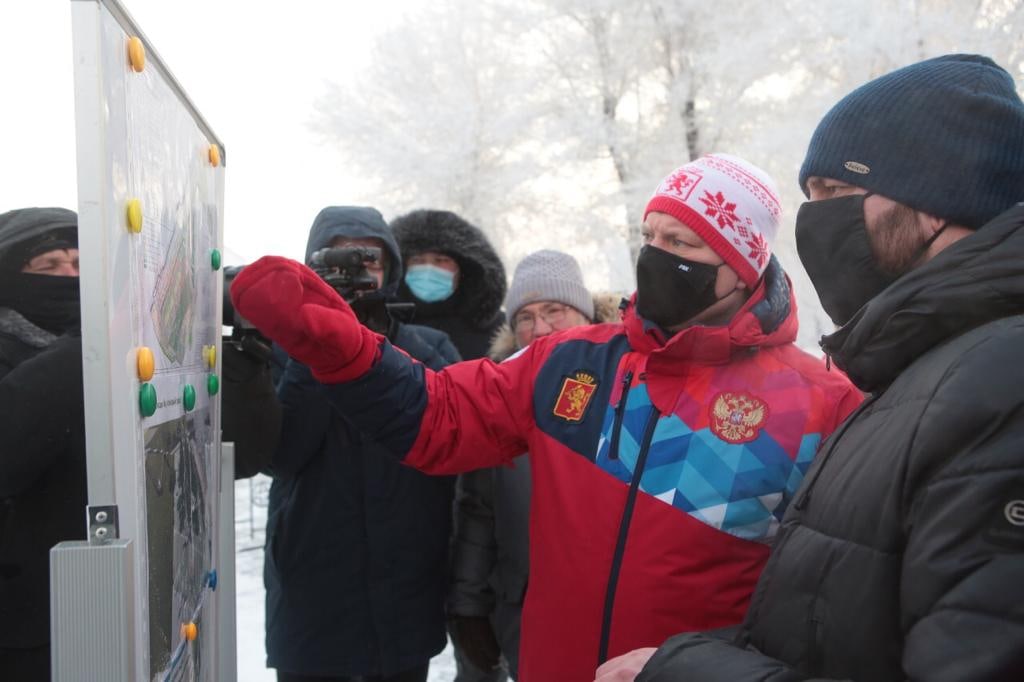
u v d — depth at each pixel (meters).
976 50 7.38
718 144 10.31
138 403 1.06
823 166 1.14
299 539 2.14
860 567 0.92
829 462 1.05
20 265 1.75
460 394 1.64
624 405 1.55
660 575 1.42
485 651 2.28
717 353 1.49
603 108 11.09
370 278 2.01
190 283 1.41
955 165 1.04
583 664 1.47
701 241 1.52
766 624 1.05
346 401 1.52
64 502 1.57
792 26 8.32
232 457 1.81
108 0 0.95
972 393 0.83
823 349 1.12
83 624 0.94
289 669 2.14
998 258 0.91
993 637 0.75
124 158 1.01
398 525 2.13
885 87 1.10
